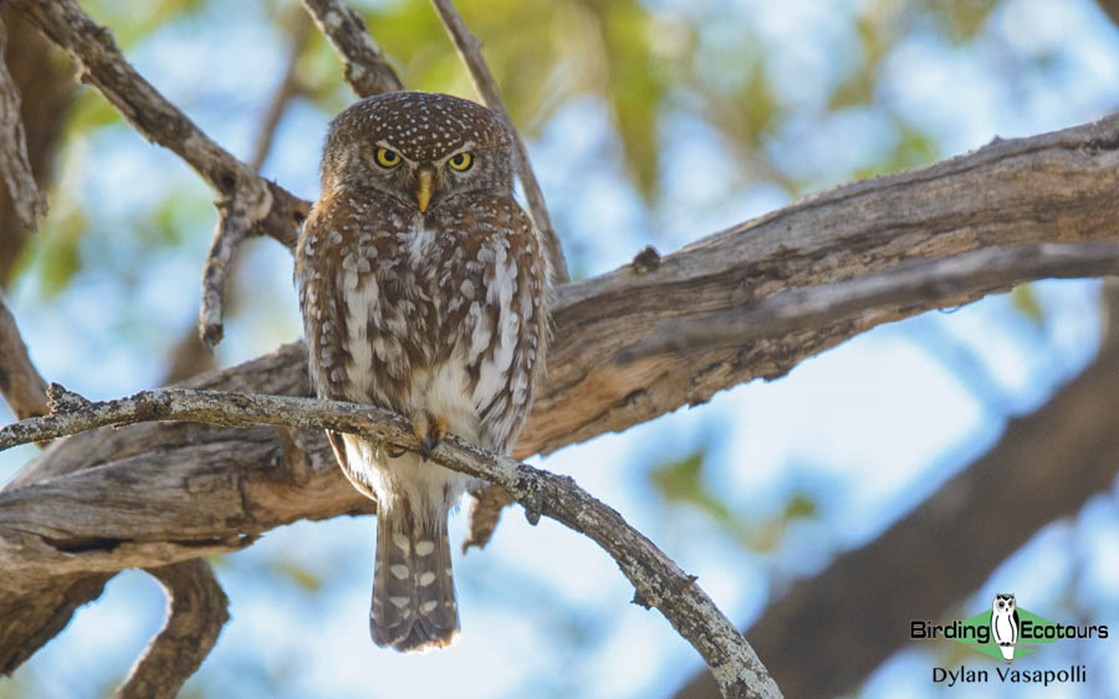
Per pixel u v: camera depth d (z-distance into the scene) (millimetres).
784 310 6172
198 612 10984
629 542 8164
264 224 11148
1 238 13688
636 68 15742
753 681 7887
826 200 11078
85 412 7719
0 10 11133
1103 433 12609
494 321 10445
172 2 15805
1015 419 12867
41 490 10070
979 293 10539
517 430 10656
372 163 10688
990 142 11148
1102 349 12812
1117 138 11008
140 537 10164
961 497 12844
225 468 10281
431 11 15391
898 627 12906
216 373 11109
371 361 10359
